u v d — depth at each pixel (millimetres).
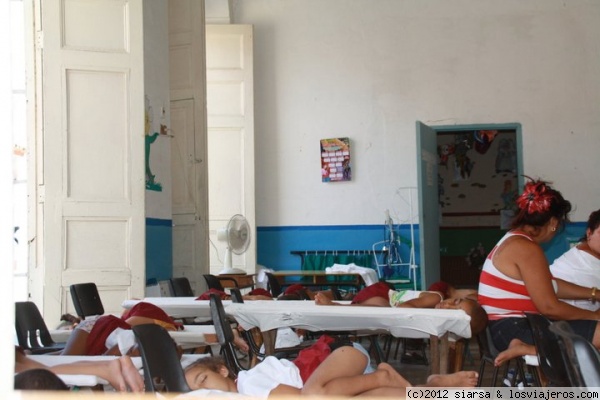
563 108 9227
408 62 9477
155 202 6992
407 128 9445
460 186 12188
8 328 1643
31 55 6188
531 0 9312
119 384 2459
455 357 3848
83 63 5934
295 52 9641
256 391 2707
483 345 3559
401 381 2797
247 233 8133
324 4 9625
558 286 3480
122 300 5906
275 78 9648
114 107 6004
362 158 9492
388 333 4645
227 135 9336
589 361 1674
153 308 3895
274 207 9578
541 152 9227
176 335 3611
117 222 5949
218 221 9289
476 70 9359
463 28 9406
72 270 5816
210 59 9359
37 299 5969
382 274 9320
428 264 8422
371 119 9500
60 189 5828
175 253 7945
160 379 2363
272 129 9633
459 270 12289
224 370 2840
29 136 6160
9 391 1630
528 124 9258
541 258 3291
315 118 9578
